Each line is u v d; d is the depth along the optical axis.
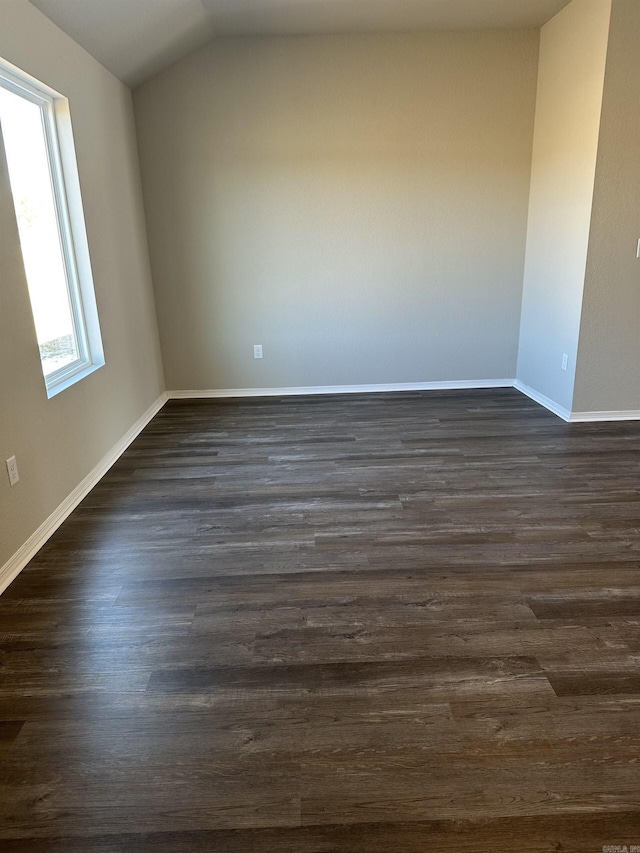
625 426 3.99
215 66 4.29
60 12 2.82
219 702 1.68
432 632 1.96
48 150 3.06
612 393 4.07
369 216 4.62
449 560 2.39
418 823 1.33
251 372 5.00
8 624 2.05
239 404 4.78
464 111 4.41
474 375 5.03
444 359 5.00
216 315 4.84
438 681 1.74
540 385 4.57
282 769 1.47
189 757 1.50
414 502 2.92
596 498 2.93
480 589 2.19
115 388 3.70
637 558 2.38
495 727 1.58
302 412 4.51
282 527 2.70
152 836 1.31
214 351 4.93
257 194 4.55
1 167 2.33
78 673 1.81
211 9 3.65
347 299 4.82
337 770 1.46
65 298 3.25
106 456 3.47
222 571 2.36
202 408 4.70
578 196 3.84
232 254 4.69
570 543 2.50
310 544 2.55
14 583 2.30
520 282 4.82
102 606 2.14
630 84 3.47
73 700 1.70
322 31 4.16
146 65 4.02
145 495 3.09
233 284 4.77
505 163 4.53
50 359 3.03
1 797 1.41
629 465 3.32
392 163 4.50
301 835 1.31
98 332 3.43
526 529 2.63
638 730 1.56
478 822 1.33
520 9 3.88
